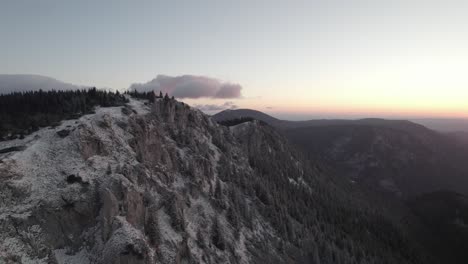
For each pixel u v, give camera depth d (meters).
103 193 61.84
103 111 91.69
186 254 67.88
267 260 84.88
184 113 120.75
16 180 58.69
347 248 114.06
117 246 54.34
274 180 134.75
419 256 140.75
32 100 99.31
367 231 140.88
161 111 110.06
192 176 92.38
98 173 67.19
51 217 57.03
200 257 70.81
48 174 63.00
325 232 116.19
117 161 73.69
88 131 74.44
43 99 100.19
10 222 52.81
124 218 61.16
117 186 64.44
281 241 95.12
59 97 101.81
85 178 64.31
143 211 66.25
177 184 86.12
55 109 91.62
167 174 84.88
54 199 59.09
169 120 109.81
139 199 66.00
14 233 52.16
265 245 90.25
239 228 88.50
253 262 80.69
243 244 84.56
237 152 134.88
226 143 132.62
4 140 71.38
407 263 128.62
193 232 76.44
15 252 50.09
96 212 60.94
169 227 70.19
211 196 91.62
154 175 80.62
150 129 92.75
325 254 101.69
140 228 63.81
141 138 86.88
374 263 114.56
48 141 71.00
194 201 85.88
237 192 102.31
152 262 55.47
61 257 53.94
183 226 72.75
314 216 124.62
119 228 57.50
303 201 132.62
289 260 91.06
